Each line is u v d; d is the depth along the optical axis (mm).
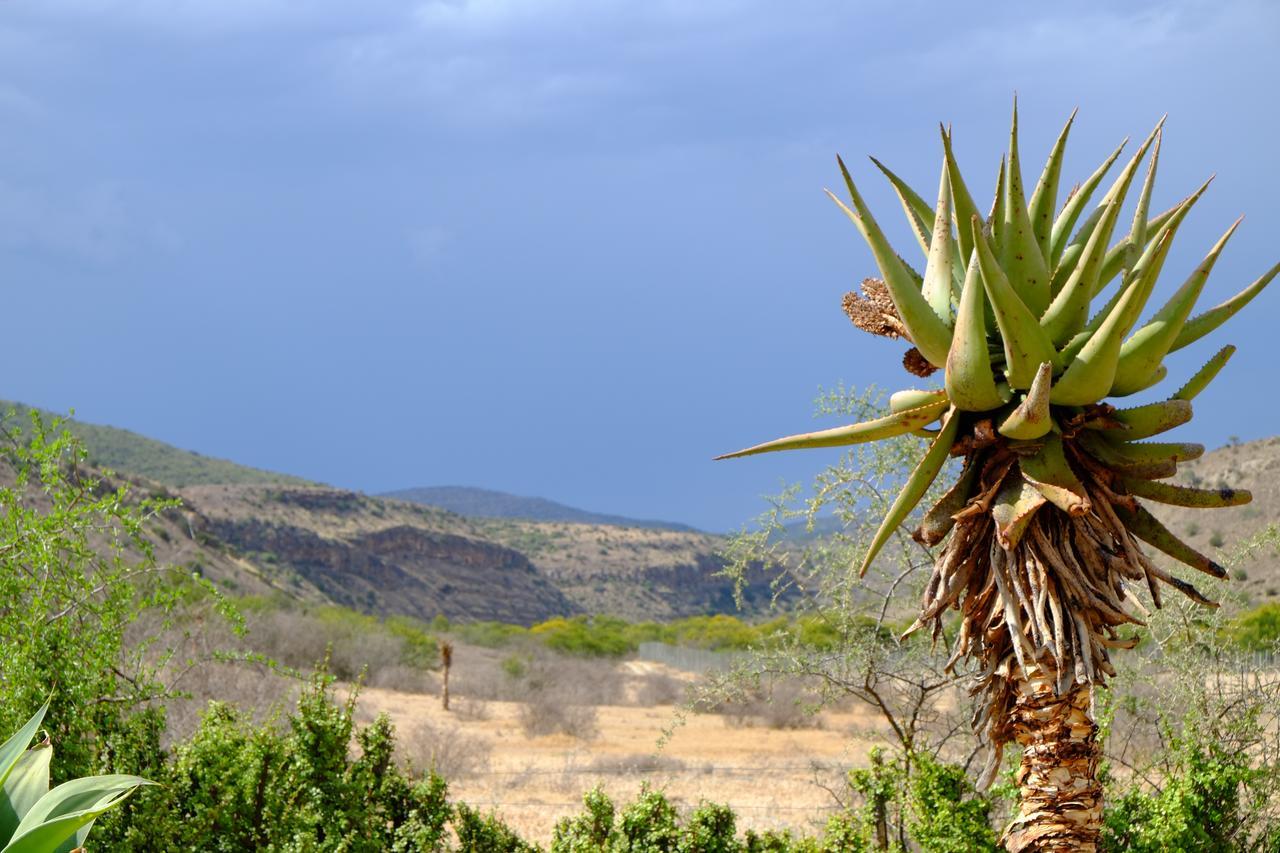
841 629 9117
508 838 8617
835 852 7895
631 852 8031
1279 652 9109
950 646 8742
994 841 7055
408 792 8531
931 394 5387
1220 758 7586
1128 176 5055
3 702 6621
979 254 4801
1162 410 5059
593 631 60219
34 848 3277
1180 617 8641
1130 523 5312
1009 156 5355
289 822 7473
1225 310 5402
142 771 7262
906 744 8211
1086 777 5016
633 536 166000
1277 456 42688
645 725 29938
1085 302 5156
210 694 13414
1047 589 4914
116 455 119125
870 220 5199
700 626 64062
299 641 34469
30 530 6906
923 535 5246
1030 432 4867
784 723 27422
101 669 7105
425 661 40406
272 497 116500
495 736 26906
